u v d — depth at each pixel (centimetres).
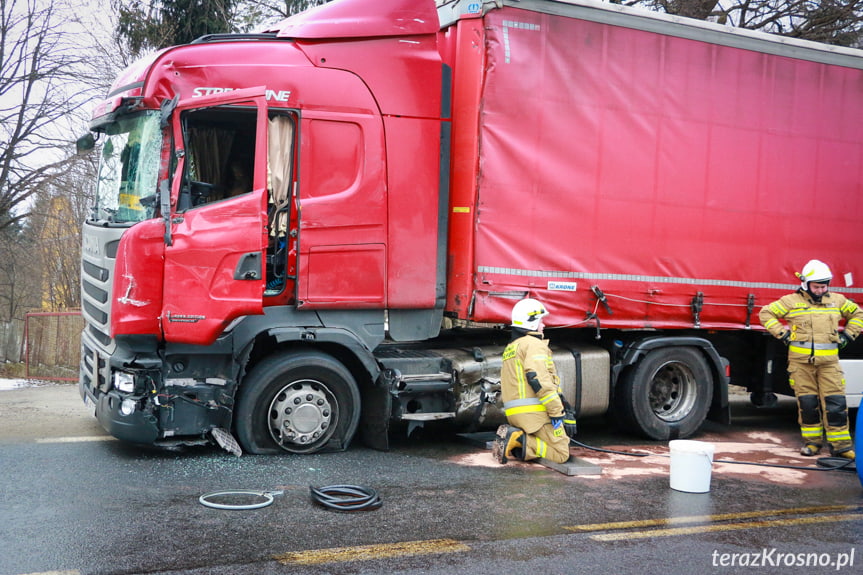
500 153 722
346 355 721
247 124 668
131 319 613
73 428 782
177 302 616
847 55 883
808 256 869
